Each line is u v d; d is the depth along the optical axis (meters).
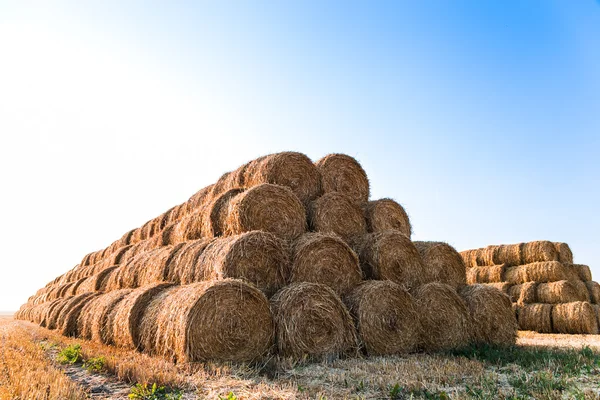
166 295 10.10
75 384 6.11
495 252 21.97
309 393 6.01
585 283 20.88
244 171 12.38
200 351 7.87
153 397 5.79
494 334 11.70
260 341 8.39
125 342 10.55
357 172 13.29
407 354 9.71
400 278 11.09
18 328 18.33
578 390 5.91
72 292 20.98
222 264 9.21
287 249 9.99
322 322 8.84
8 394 5.30
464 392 6.02
